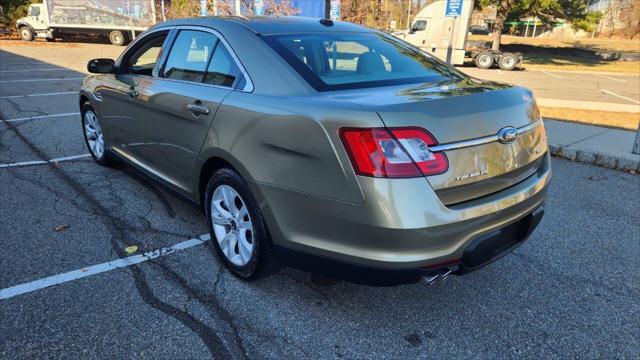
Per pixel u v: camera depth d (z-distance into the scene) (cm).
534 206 278
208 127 304
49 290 294
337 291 303
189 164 335
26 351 242
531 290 311
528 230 278
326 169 233
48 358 237
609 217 434
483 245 244
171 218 402
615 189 513
